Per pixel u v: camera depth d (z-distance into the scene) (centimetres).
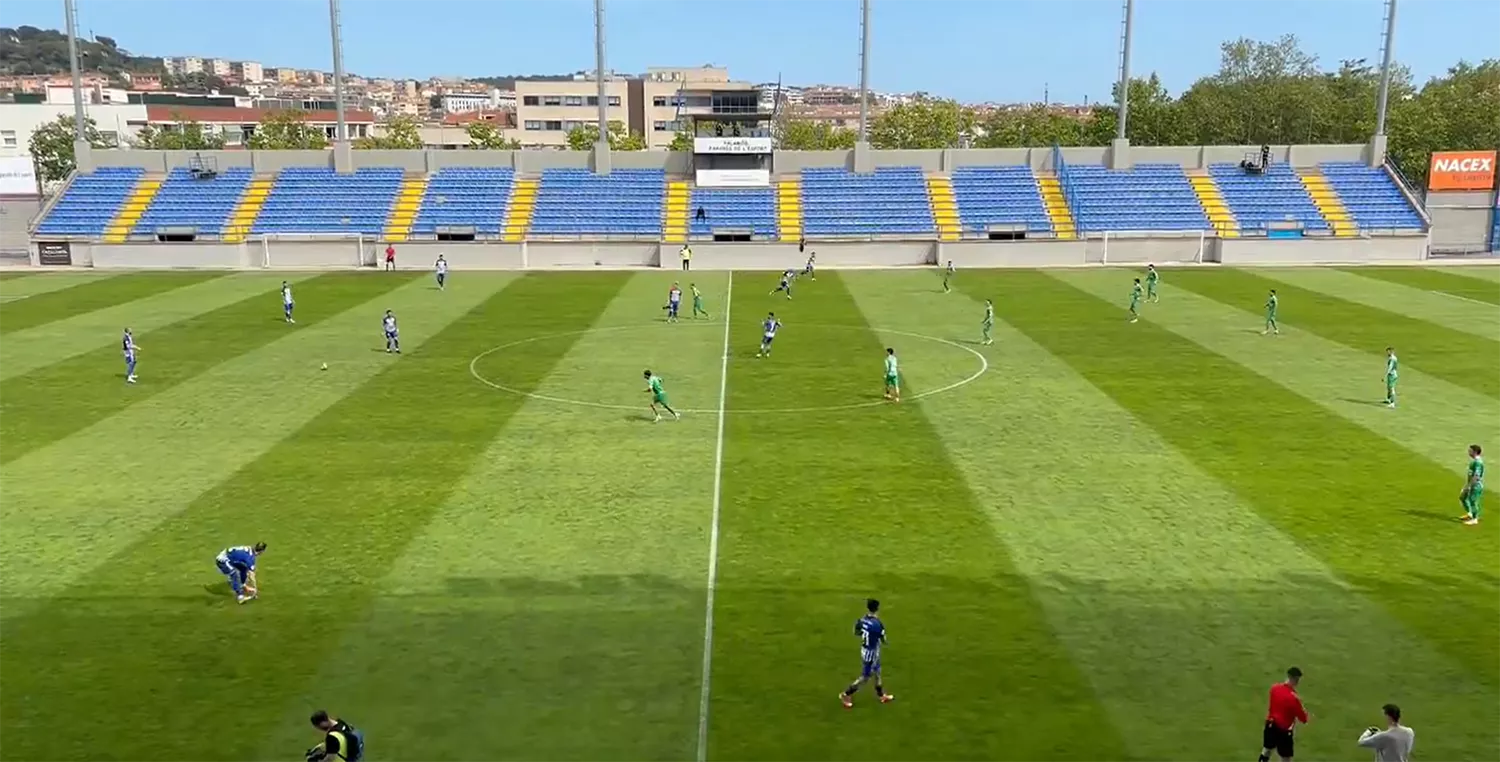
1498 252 7412
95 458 2722
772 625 1789
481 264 7131
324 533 2203
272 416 3128
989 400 3291
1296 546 2103
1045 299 5441
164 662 1672
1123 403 3234
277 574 2000
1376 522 2227
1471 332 4350
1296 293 5541
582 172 8025
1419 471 2558
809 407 3219
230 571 1875
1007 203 7675
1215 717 1499
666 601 1881
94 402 3300
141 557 2081
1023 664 1652
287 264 7181
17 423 3061
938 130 13262
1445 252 7481
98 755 1416
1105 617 1808
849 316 4953
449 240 7300
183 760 1404
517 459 2705
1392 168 7744
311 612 1844
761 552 2095
